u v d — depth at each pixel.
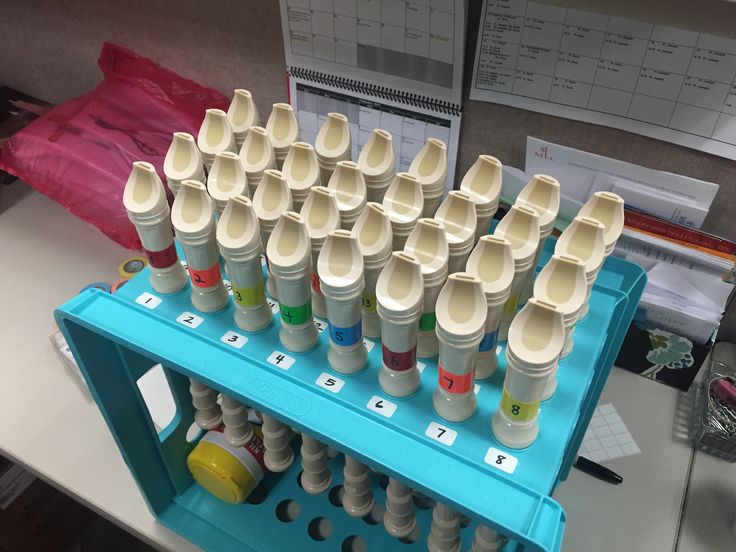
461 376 0.51
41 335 1.03
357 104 0.95
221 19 0.99
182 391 0.83
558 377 0.59
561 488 0.84
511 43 0.78
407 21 0.82
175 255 0.67
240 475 0.83
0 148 1.19
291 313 0.58
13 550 1.19
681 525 0.79
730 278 0.79
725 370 0.92
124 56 1.15
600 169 0.83
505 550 0.67
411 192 0.59
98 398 0.70
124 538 1.40
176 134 0.65
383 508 0.84
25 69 1.34
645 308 0.87
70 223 1.25
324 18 0.88
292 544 0.82
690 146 0.75
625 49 0.72
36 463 0.89
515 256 0.54
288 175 0.64
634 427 0.89
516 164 0.90
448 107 0.87
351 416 0.53
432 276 0.52
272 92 1.04
